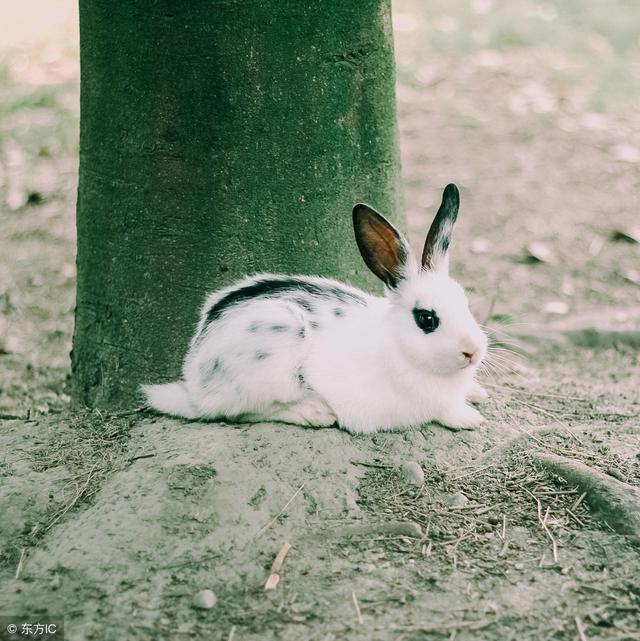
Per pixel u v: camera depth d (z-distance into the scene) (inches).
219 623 66.6
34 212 109.9
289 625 66.4
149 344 78.4
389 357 74.2
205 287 77.3
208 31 74.2
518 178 115.4
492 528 70.9
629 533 70.3
